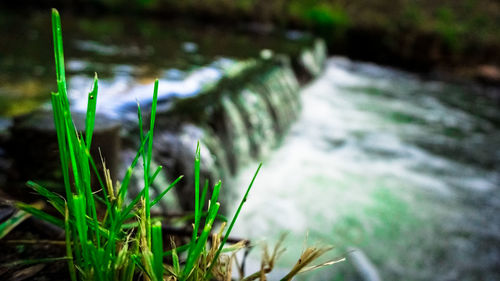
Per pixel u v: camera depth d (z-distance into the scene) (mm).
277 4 21734
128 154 3500
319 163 7648
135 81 6535
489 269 4973
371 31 19047
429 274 4785
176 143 4250
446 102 13602
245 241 1011
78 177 779
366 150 8719
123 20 16641
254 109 7207
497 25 21797
